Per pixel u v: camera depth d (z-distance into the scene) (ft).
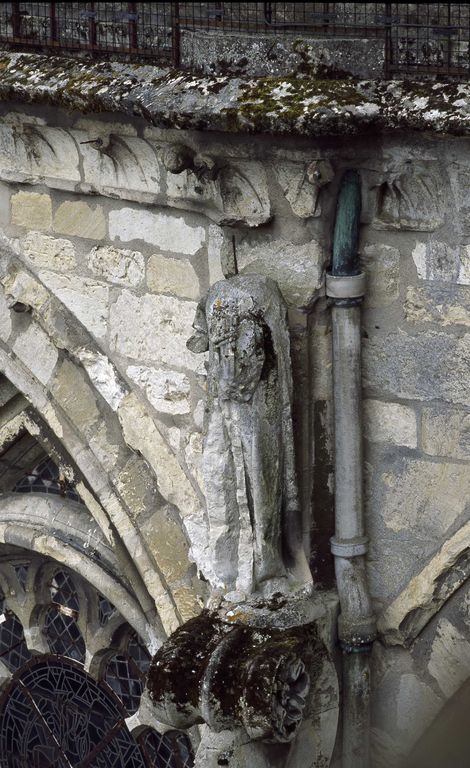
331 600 51.01
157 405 53.47
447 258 47.83
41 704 64.80
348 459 50.01
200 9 50.72
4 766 66.28
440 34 47.70
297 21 48.83
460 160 46.57
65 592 63.21
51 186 53.83
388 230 48.34
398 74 47.70
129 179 51.96
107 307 53.98
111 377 54.24
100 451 55.16
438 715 51.08
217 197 49.65
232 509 50.06
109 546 58.85
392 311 48.93
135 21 51.60
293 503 50.24
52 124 52.37
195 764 48.78
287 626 49.73
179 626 51.55
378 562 50.85
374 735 51.96
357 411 49.70
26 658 65.00
